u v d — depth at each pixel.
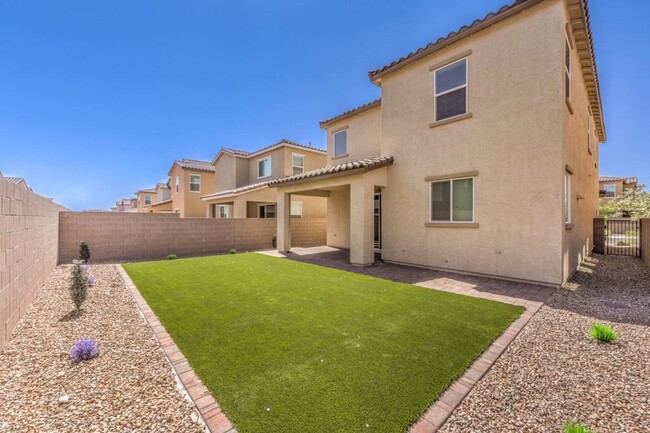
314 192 16.08
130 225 13.41
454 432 2.66
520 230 8.06
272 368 3.65
